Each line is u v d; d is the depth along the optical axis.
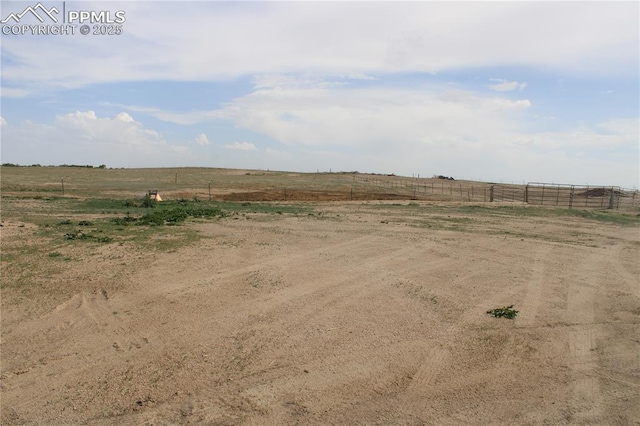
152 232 17.31
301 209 28.92
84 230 17.14
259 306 9.34
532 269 12.93
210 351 7.22
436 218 25.00
